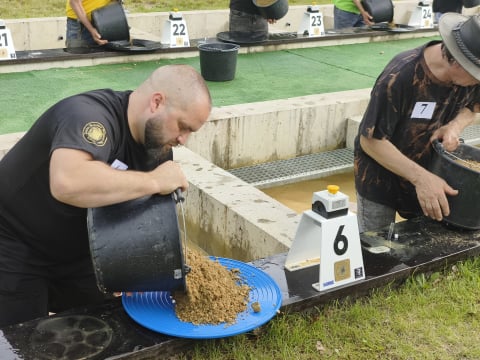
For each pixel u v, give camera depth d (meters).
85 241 2.45
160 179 2.14
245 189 4.11
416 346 2.53
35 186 2.27
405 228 3.29
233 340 2.42
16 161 2.30
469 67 2.70
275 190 5.57
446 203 3.02
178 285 2.23
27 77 6.66
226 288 2.44
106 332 2.28
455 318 2.71
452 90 3.00
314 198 2.68
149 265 2.13
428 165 3.26
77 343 2.21
